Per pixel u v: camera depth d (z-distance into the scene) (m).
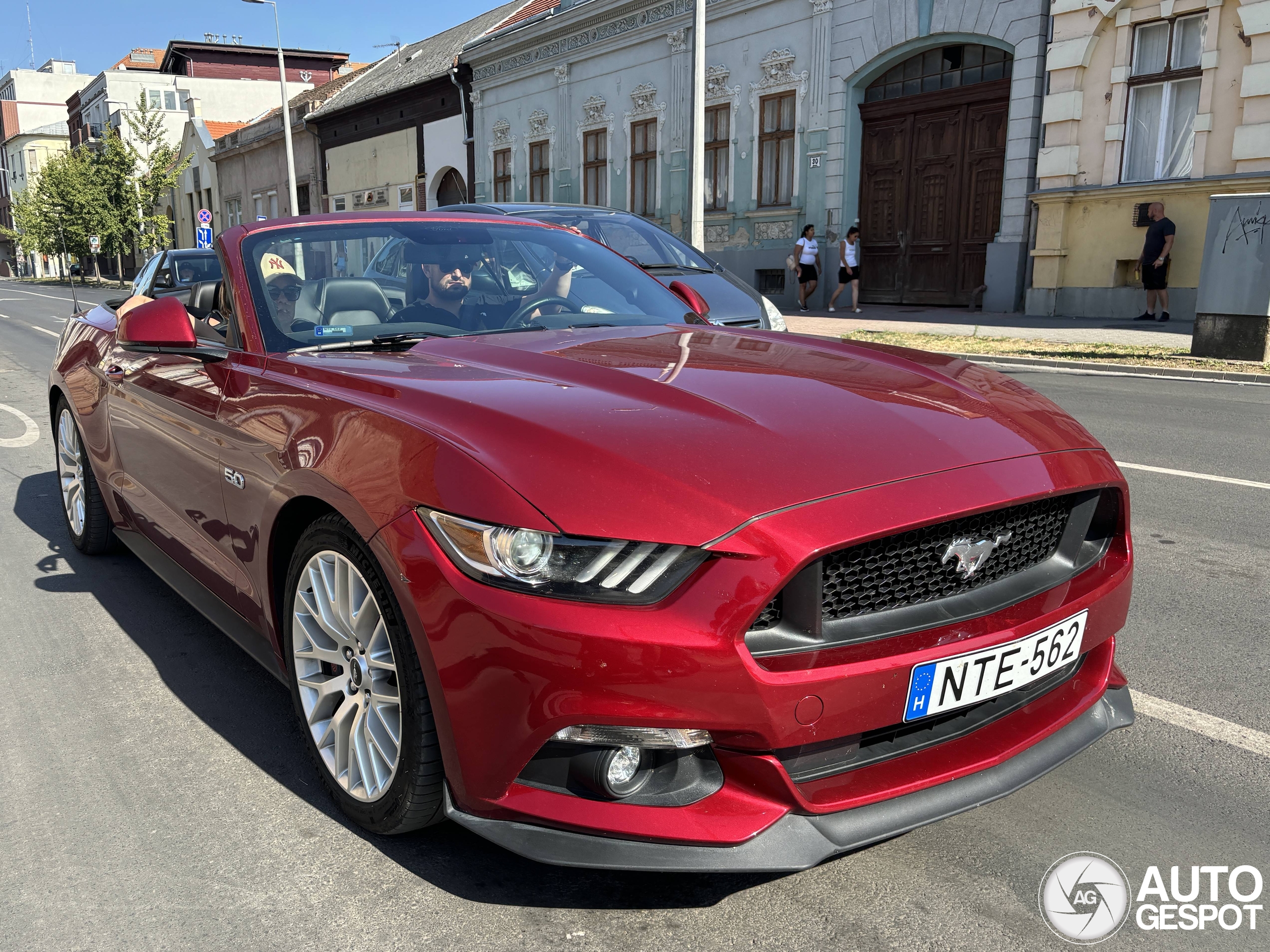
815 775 1.86
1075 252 14.15
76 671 3.16
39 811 2.34
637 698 1.68
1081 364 9.68
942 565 1.93
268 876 2.07
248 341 2.80
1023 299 14.89
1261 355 9.48
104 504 4.19
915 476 1.92
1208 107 12.51
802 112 17.69
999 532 2.01
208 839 2.21
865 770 1.91
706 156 19.77
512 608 1.72
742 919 1.91
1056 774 2.46
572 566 1.72
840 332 12.80
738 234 19.31
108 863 2.13
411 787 1.96
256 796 2.40
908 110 16.41
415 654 1.92
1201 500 5.02
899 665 1.82
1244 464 5.80
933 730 2.00
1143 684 2.94
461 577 1.79
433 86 28.81
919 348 11.02
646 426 1.96
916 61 16.25
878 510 1.82
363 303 2.98
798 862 1.76
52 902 2.00
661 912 1.94
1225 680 2.97
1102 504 2.28
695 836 1.75
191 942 1.87
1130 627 3.38
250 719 2.82
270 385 2.55
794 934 1.87
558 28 22.80
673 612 1.69
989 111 15.29
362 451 2.07
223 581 2.81
